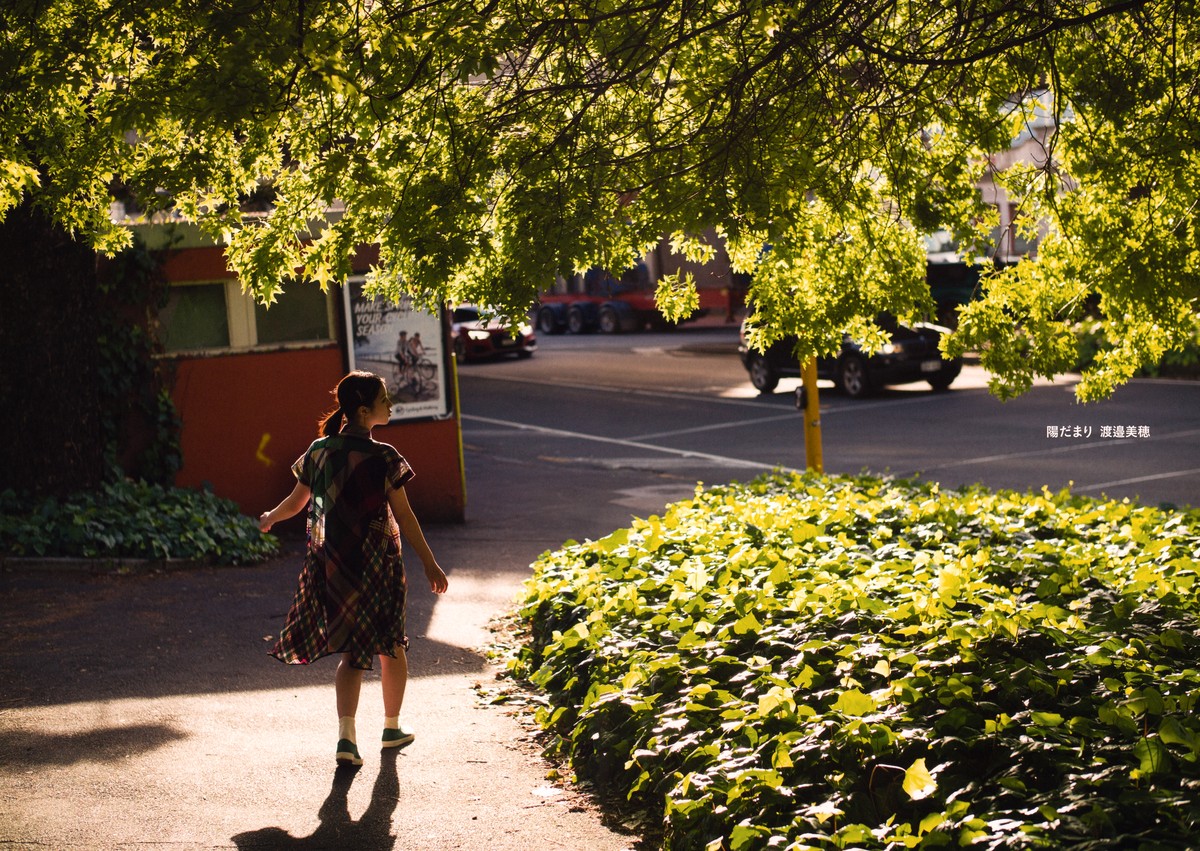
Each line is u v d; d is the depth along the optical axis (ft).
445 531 44.86
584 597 23.41
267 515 18.72
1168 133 19.25
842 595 20.39
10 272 36.01
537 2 17.22
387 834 15.72
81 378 37.06
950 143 21.27
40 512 34.63
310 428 44.19
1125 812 12.03
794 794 13.98
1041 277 22.24
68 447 36.83
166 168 17.22
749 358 91.81
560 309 159.84
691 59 18.99
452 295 18.20
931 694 15.43
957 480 54.08
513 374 110.93
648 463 62.95
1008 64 20.01
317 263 18.47
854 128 18.90
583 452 67.41
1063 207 21.01
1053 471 55.31
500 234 17.70
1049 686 15.17
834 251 21.36
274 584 32.73
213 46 15.52
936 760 13.93
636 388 97.04
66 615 28.35
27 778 17.62
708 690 16.97
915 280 21.57
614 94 18.69
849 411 78.28
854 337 22.74
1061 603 20.30
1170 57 19.97
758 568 23.56
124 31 17.25
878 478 37.09
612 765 17.26
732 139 17.08
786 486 35.68
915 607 19.17
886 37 19.77
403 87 16.48
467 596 32.24
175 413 42.16
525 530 45.09
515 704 21.85
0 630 26.89
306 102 17.10
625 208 17.95
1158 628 18.45
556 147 17.20
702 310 148.77
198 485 42.80
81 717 20.74
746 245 20.70
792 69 17.74
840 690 16.24
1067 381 85.05
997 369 22.15
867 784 13.91
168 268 41.63
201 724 20.42
